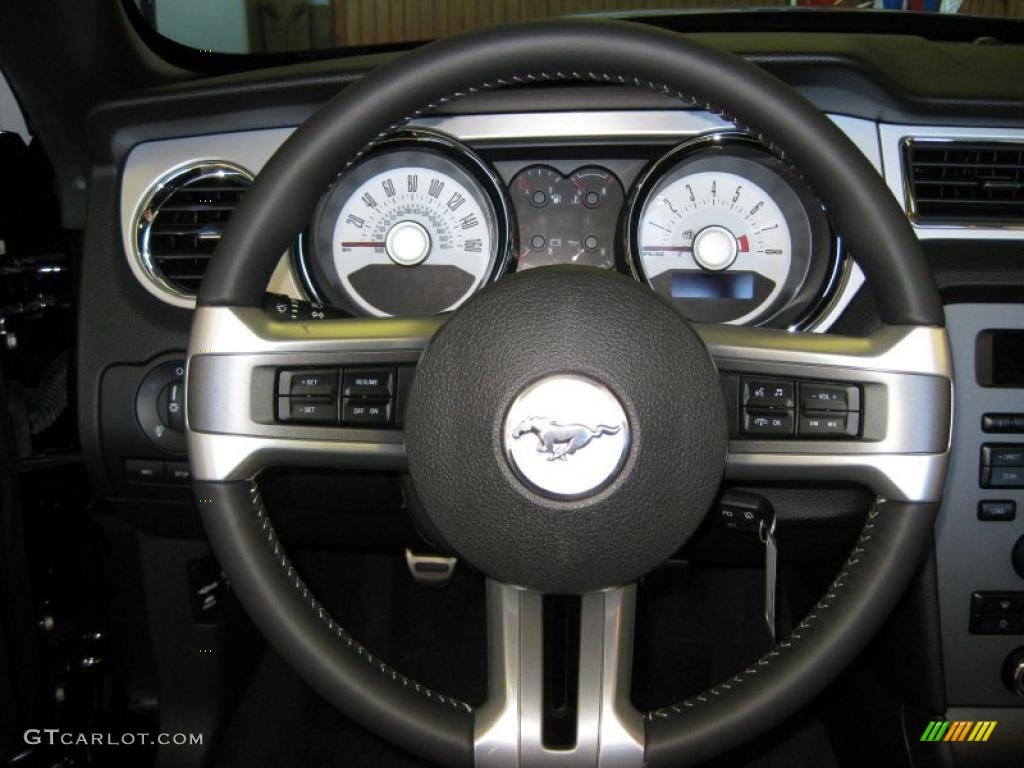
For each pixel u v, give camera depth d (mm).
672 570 1218
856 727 1422
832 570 1318
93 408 1156
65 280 1238
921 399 786
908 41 1185
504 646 822
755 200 1140
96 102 1143
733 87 766
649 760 793
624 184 1149
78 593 1336
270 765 1516
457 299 1183
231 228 793
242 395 799
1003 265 1081
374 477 1124
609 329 735
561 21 769
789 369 806
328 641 806
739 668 1639
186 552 1405
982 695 1148
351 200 1167
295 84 1101
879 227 781
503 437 733
